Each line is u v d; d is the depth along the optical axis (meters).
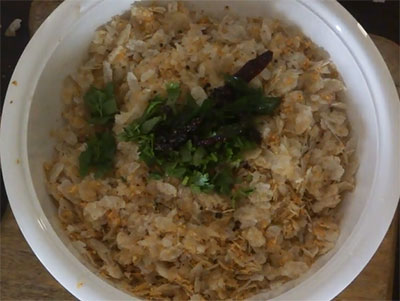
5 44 0.39
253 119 0.31
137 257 0.30
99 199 0.31
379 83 0.31
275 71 0.32
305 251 0.31
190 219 0.30
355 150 0.32
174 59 0.32
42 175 0.31
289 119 0.31
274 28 0.33
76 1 0.31
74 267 0.29
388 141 0.31
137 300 0.29
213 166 0.30
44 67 0.31
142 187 0.30
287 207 0.30
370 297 0.34
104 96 0.32
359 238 0.30
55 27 0.31
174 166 0.30
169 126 0.30
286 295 0.29
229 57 0.32
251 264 0.30
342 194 0.32
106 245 0.31
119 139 0.31
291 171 0.30
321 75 0.33
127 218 0.30
